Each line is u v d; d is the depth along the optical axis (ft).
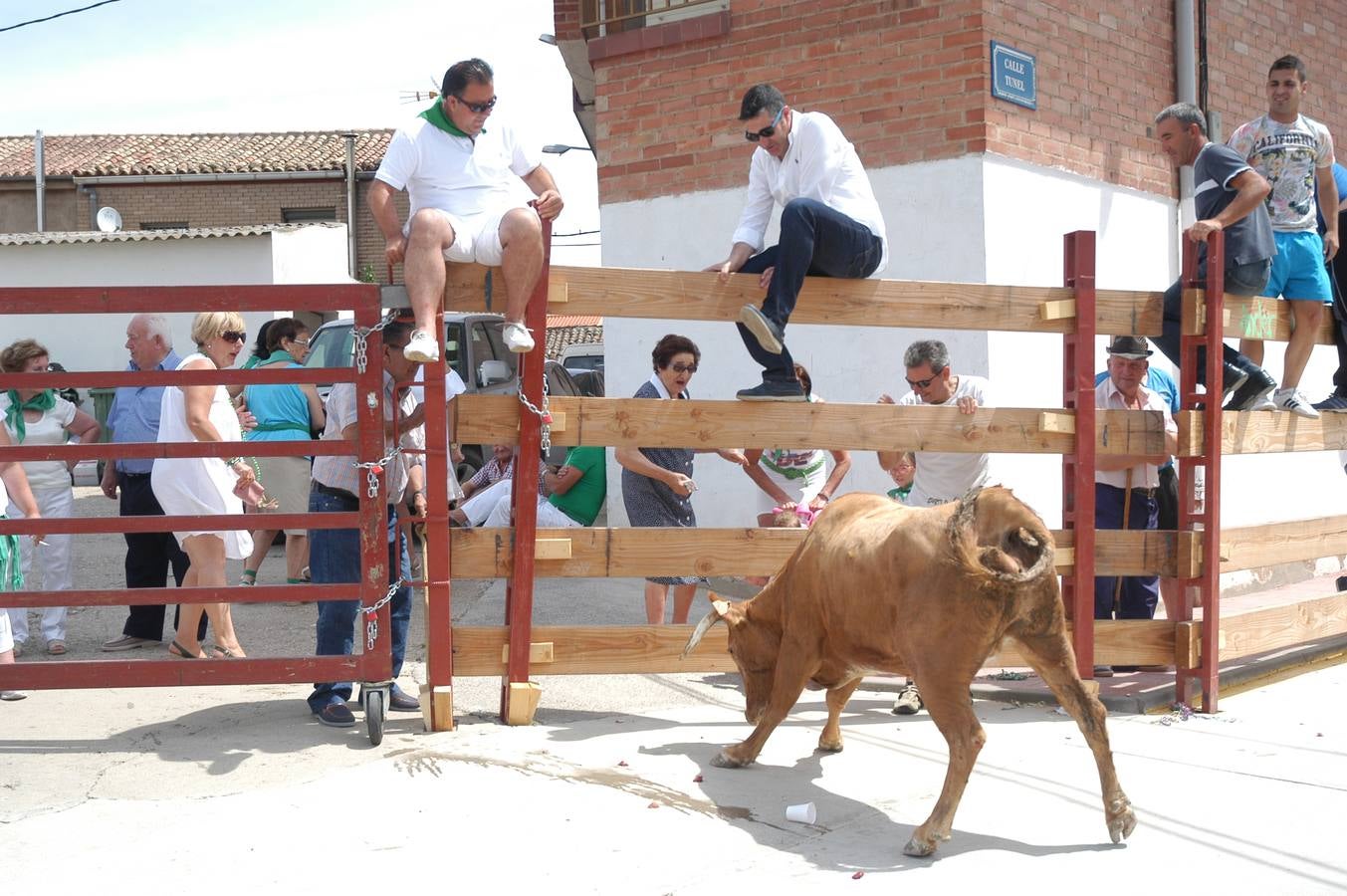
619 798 15.76
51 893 12.82
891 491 24.47
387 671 18.10
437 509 18.52
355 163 90.89
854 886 13.15
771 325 18.90
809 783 16.63
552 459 31.53
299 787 16.01
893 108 29.71
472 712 20.26
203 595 18.13
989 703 21.65
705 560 19.83
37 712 19.93
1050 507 30.66
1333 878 13.33
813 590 16.24
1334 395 24.84
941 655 14.20
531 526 18.94
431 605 18.60
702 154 32.63
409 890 13.00
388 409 20.08
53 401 25.38
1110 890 13.03
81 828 14.60
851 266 19.89
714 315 19.83
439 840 14.33
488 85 18.25
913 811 15.57
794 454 24.25
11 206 92.32
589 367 62.08
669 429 19.49
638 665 19.66
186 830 14.55
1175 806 15.67
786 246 19.02
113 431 25.71
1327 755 18.08
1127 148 32.68
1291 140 22.45
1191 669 21.08
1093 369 21.06
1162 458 22.07
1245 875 13.42
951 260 28.94
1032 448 20.93
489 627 19.27
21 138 98.63
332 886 13.06
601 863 13.75
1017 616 14.30
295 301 18.08
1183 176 34.35
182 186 91.76
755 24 31.68
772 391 19.76
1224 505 34.71
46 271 64.75
